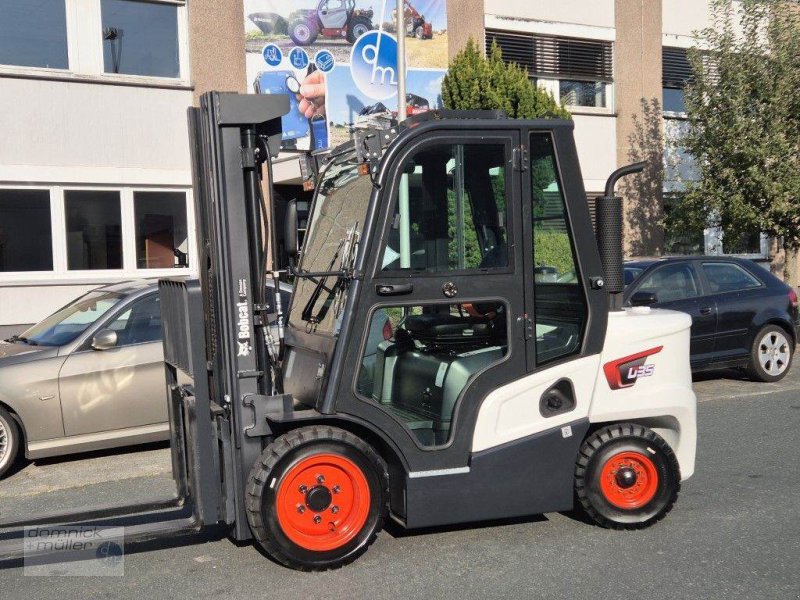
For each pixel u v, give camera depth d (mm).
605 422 5109
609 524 5047
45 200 12414
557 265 4840
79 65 12594
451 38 15453
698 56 14336
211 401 4895
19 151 12156
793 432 7648
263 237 4703
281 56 13938
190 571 4594
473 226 4621
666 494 5078
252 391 4496
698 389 9914
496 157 4641
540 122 4730
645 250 17547
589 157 17266
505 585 4297
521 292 4711
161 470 6812
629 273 9586
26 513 5699
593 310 4898
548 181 4816
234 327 4480
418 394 4734
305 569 4453
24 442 6848
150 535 4410
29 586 4449
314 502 4402
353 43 14492
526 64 16547
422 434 4727
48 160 12352
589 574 4426
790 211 13266
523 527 5191
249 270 4512
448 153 4547
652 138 17516
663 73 17984
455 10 15438
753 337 9992
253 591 4285
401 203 4480
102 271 12820
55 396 6789
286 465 4340
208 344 4906
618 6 17297
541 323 4801
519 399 4730
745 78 13531
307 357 4789
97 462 7176
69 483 6508
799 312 10922
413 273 4500
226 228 4469
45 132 12312
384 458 4766
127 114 12891
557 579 4363
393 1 14773
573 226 4840
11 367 6754
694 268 9844
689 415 5219
